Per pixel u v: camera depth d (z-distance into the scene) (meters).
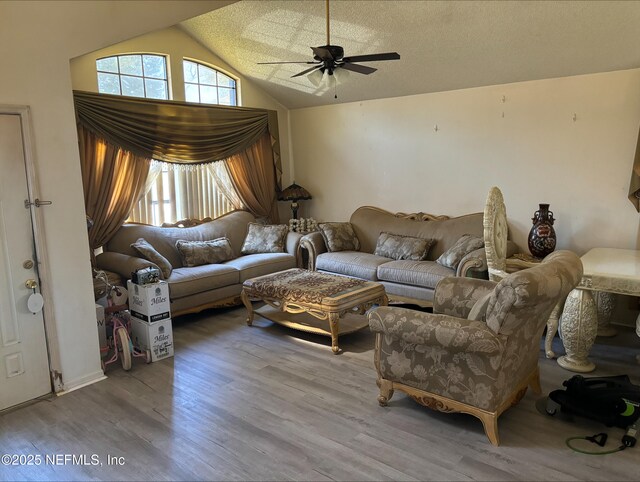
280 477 2.38
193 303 4.72
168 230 5.37
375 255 5.47
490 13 3.91
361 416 2.95
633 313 4.38
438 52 4.60
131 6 3.21
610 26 3.72
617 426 2.78
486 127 5.03
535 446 2.62
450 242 5.16
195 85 5.73
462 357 2.64
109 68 4.96
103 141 4.79
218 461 2.52
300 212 6.93
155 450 2.63
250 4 4.62
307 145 6.69
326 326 4.34
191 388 3.37
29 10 2.92
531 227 4.86
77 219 3.35
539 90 4.62
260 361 3.83
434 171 5.50
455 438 2.70
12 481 2.40
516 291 2.33
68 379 3.38
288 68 5.61
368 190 6.14
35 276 3.17
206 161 5.73
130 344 3.72
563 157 4.57
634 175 4.09
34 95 3.06
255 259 5.39
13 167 3.02
